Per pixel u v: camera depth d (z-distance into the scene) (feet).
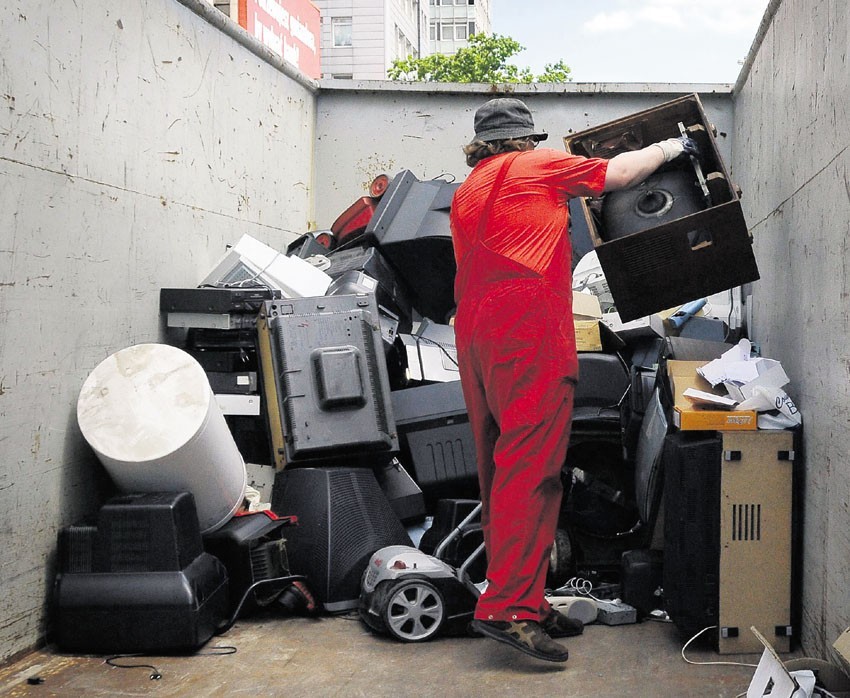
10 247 9.56
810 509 9.60
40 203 10.12
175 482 10.66
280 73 18.37
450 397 13.43
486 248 9.69
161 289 13.23
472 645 10.32
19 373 9.75
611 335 12.76
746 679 9.12
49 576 10.35
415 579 10.40
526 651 9.48
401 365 14.34
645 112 10.78
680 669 9.45
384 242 15.51
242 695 8.84
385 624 10.34
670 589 10.12
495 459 9.72
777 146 12.75
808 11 10.54
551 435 9.57
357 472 12.13
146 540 10.04
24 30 9.80
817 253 9.80
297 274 14.03
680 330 14.30
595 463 12.61
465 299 10.02
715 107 18.99
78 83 10.96
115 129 11.87
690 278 10.28
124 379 10.81
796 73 11.28
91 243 11.26
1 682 9.20
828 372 9.10
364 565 11.53
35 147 10.02
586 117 19.79
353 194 20.53
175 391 10.77
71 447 10.83
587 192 9.84
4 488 9.49
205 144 14.82
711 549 9.96
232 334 13.34
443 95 20.27
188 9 14.17
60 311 10.56
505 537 9.54
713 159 10.61
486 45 87.71
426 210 15.74
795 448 9.98
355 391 12.47
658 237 9.96
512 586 9.57
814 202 10.03
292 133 19.12
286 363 12.54
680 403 10.58
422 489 13.29
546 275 9.56
